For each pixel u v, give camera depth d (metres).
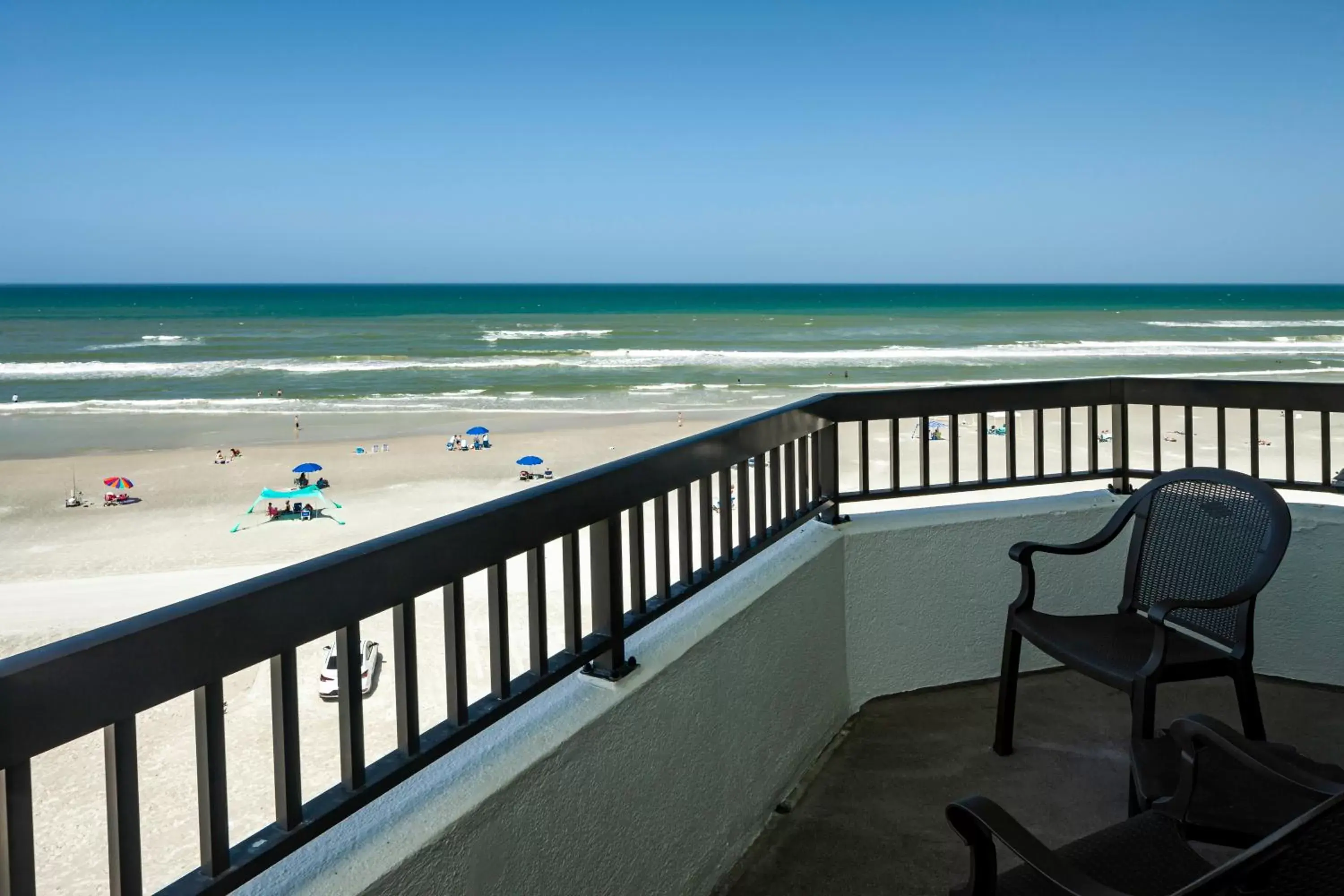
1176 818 1.96
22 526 21.61
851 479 21.95
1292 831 1.25
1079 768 3.13
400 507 23.19
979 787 3.02
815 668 3.19
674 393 42.09
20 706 1.04
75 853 5.91
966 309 116.31
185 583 14.64
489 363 53.72
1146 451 24.38
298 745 1.39
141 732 7.67
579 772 1.93
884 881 2.55
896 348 61.44
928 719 3.48
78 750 7.17
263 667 9.13
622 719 2.07
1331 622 3.61
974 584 3.66
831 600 3.31
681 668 2.33
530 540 1.87
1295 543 3.65
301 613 1.38
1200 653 2.65
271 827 1.39
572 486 1.97
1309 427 28.31
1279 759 1.77
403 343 67.31
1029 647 3.86
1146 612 3.02
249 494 24.75
